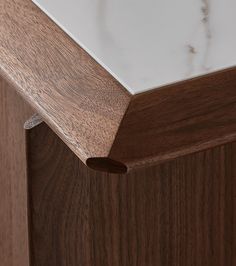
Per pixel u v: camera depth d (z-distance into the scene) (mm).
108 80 638
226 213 889
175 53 657
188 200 872
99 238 861
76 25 684
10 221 898
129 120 622
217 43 671
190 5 710
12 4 749
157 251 880
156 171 849
